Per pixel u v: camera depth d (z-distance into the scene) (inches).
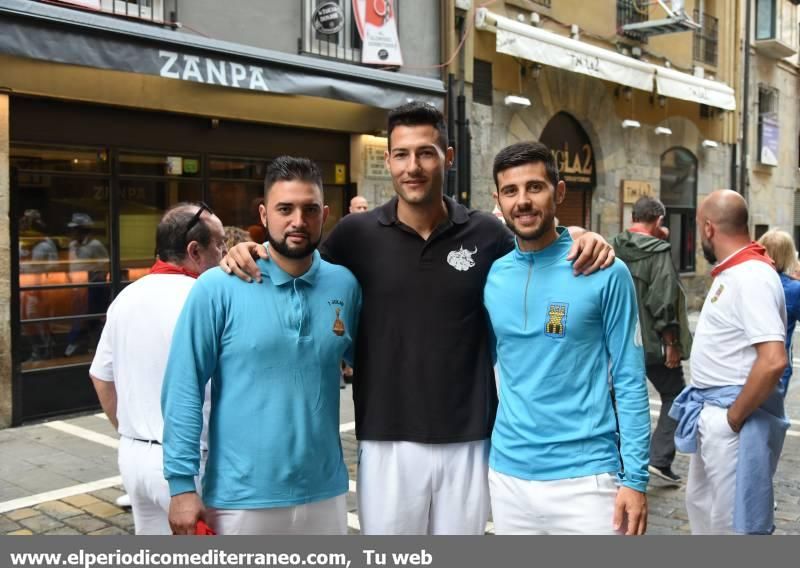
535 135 474.6
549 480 96.9
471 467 105.7
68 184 273.6
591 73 469.1
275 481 90.2
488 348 107.9
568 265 98.9
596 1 519.5
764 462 116.6
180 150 305.7
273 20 326.6
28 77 253.0
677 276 202.8
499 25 409.7
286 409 91.0
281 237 91.0
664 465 203.3
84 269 280.4
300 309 92.7
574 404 97.1
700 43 641.0
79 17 240.2
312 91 308.8
